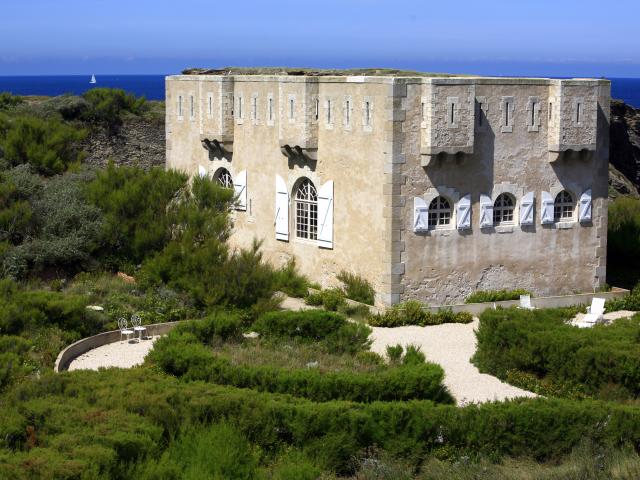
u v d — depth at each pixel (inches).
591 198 1424.7
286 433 814.5
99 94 2178.9
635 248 1590.8
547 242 1402.6
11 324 1088.2
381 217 1293.1
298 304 1363.2
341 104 1344.7
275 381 912.9
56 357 1045.2
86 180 1598.2
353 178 1337.4
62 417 756.6
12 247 1344.7
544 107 1368.1
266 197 1508.4
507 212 1375.5
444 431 824.9
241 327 1155.9
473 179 1330.0
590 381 1006.4
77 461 665.0
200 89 1616.6
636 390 983.6
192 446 748.6
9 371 894.4
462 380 1055.0
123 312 1213.7
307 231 1448.1
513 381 1043.9
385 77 1264.8
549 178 1387.8
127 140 2160.4
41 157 1804.9
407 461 813.2
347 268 1365.7
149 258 1371.8
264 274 1293.1
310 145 1390.3
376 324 1264.8
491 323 1101.1
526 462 826.2
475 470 791.7
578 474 783.7
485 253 1355.8
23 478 637.9
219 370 930.7
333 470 801.6
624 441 839.7
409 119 1270.9
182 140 1696.6
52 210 1428.4
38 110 2106.3
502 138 1343.5
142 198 1437.0
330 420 809.5
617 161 2972.4
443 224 1330.0
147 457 711.7
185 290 1282.0
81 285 1291.8
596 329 1085.8
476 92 1314.0
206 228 1374.3
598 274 1449.3
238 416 810.8
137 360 1075.3
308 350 1095.6
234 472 736.3
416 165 1285.7
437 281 1325.0
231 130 1568.7
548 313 1147.3
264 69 1956.2
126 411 788.0
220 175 1627.7
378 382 908.0
